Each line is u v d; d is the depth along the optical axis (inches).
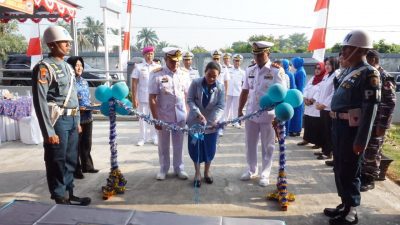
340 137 128.8
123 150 243.8
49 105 129.5
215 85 166.9
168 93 174.4
